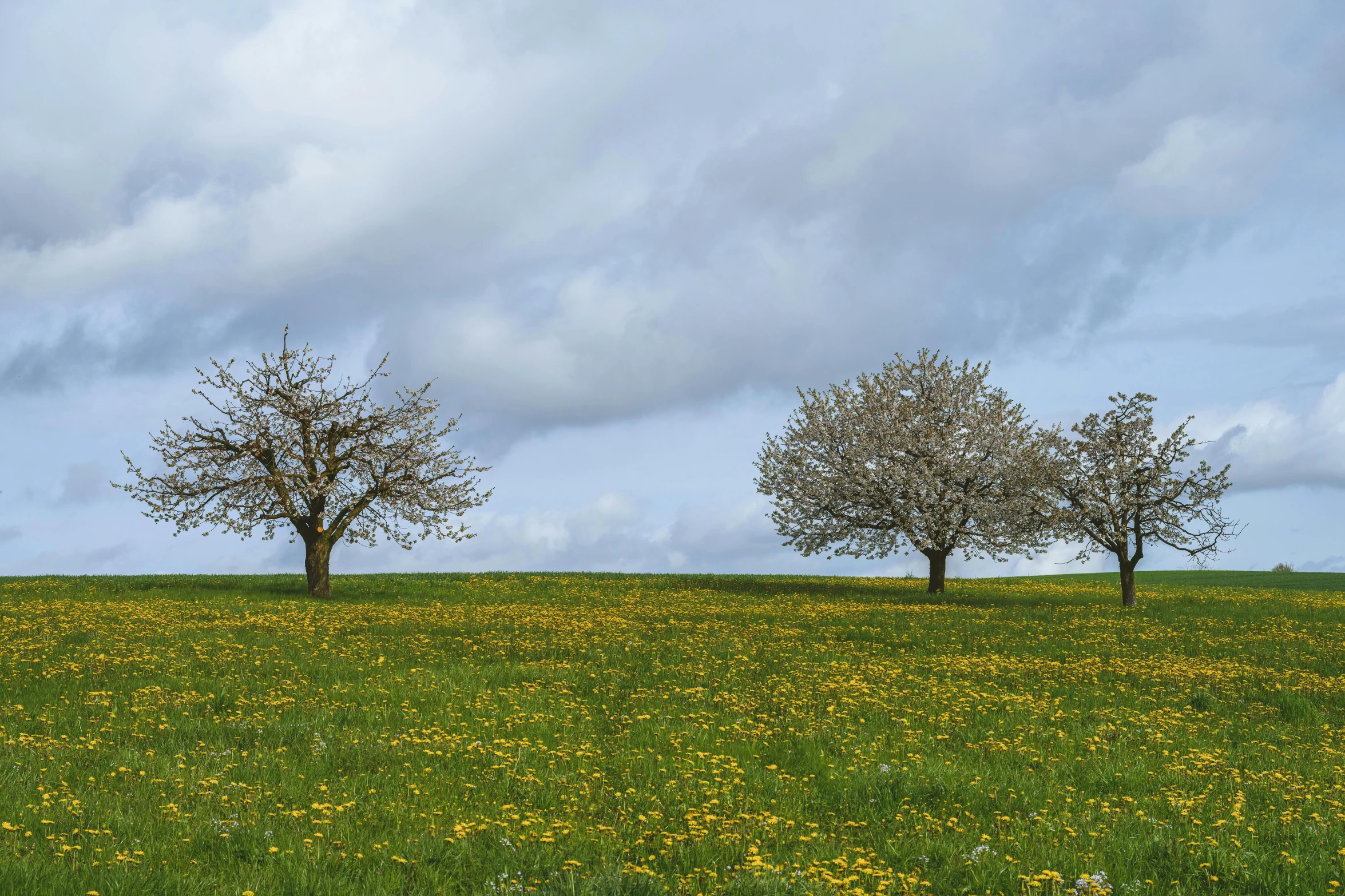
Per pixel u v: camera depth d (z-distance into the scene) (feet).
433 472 128.77
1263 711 56.65
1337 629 99.35
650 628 87.86
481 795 33.01
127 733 41.83
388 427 127.03
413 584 136.98
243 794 32.14
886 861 27.20
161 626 81.41
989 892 24.62
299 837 27.37
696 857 26.78
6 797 30.81
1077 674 67.51
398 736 41.81
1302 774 40.34
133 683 53.88
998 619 103.71
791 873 24.80
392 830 28.58
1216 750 44.62
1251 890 25.34
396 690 52.85
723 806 32.68
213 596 113.80
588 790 33.81
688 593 134.82
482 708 48.52
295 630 80.33
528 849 26.53
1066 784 37.52
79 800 30.66
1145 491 132.57
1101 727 48.34
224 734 41.93
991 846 28.71
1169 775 38.96
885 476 145.79
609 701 52.75
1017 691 59.77
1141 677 66.59
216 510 120.78
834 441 152.97
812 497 148.77
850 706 52.01
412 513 127.24
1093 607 124.36
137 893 22.56
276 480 117.91
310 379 125.59
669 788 34.55
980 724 49.32
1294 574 200.54
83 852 25.68
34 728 42.73
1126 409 135.85
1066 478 136.36
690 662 67.36
